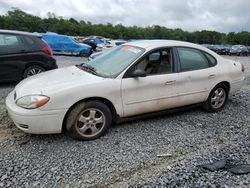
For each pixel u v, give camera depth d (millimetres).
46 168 3383
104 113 4234
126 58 4672
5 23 70062
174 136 4438
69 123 4027
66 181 3145
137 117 4676
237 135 4566
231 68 5711
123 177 3258
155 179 3205
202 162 3613
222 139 4387
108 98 4223
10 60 7270
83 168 3416
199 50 5316
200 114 5523
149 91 4578
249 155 3824
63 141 4121
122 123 4867
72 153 3775
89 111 4129
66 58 19344
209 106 5527
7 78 7359
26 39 7613
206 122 5105
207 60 5383
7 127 4543
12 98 4230
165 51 4863
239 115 5559
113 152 3840
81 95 3996
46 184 3074
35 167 3398
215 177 3250
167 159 3705
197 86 5148
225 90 5703
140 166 3508
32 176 3207
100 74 4453
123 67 4465
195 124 4984
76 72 4629
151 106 4676
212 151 3941
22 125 3895
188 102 5133
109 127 4434
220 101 5672
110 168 3439
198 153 3883
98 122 4227
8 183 3062
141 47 4809
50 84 4090
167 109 4949
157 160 3670
